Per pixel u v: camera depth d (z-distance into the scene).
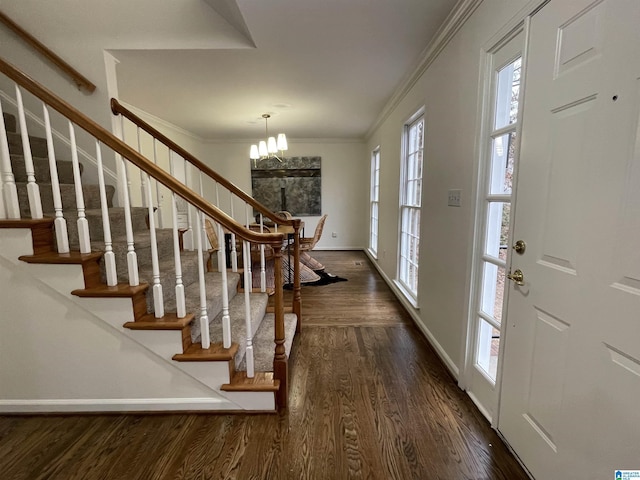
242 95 3.54
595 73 0.95
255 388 1.67
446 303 2.16
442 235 2.22
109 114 2.48
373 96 3.58
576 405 1.05
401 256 3.66
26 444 1.50
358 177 6.52
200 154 6.19
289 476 1.33
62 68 2.31
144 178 2.76
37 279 1.56
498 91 1.58
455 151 1.99
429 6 1.88
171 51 2.44
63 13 2.35
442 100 2.21
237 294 2.57
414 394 1.87
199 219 1.57
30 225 1.50
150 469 1.36
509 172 1.53
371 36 2.23
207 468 1.37
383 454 1.44
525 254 1.32
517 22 1.34
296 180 6.48
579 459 1.04
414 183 3.28
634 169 0.84
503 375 1.49
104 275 1.66
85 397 1.69
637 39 0.82
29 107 2.44
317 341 2.54
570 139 1.06
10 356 1.64
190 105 3.93
